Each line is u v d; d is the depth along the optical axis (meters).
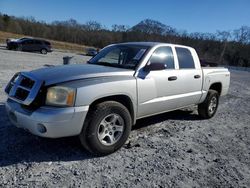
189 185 3.79
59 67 4.78
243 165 4.59
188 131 6.12
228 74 7.78
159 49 5.52
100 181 3.68
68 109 3.91
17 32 84.62
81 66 4.89
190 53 6.39
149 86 5.01
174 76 5.62
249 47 82.56
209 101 6.97
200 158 4.71
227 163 4.61
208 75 6.78
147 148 4.91
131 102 4.74
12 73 12.72
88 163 4.14
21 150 4.38
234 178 4.11
